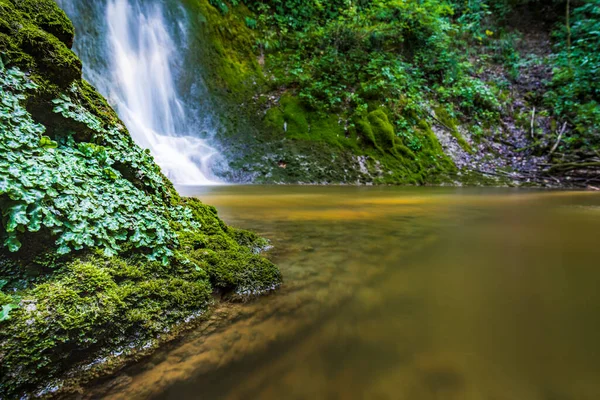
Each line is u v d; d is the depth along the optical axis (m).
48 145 1.96
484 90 15.92
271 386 1.39
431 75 16.83
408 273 2.78
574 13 19.20
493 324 1.93
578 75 15.91
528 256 3.32
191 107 12.85
